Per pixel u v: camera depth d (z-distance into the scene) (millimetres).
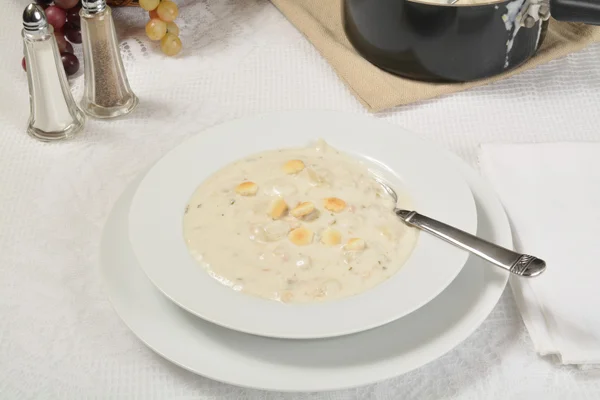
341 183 799
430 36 958
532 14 955
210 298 700
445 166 808
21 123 982
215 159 823
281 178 802
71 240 836
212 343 701
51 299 784
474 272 747
